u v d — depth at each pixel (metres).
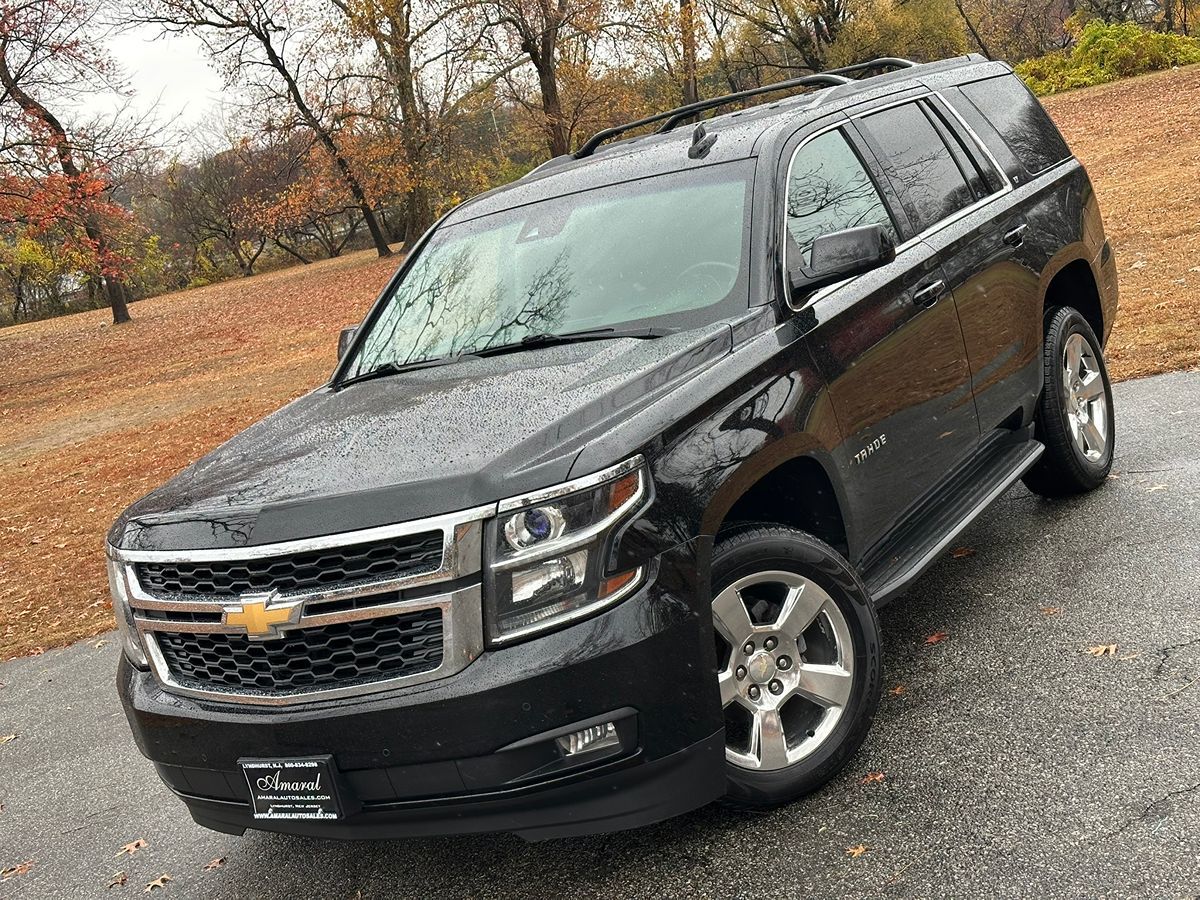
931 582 4.67
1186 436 5.71
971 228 4.42
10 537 10.81
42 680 6.28
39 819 4.37
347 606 2.68
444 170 40.34
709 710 2.79
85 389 22.98
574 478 2.66
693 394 2.98
